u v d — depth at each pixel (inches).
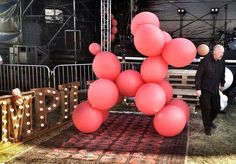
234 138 263.6
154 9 533.0
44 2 539.2
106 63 254.2
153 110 242.2
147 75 247.4
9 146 232.2
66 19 545.0
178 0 523.8
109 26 434.9
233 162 211.9
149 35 231.6
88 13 575.8
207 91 263.1
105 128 287.9
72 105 312.7
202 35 523.5
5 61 523.2
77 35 547.8
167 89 265.6
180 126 251.4
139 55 463.2
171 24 530.9
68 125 295.6
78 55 546.9
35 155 219.0
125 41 502.9
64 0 545.3
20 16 514.9
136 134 271.1
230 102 409.1
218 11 511.8
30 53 466.0
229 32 510.9
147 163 205.9
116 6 552.1
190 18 524.4
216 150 234.5
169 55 236.2
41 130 266.7
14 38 522.9
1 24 523.5
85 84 452.4
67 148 233.9
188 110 277.4
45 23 541.6
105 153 224.2
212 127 289.3
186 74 369.4
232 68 417.1
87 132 270.1
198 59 411.8
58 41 546.9
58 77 425.7
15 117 237.3
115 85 256.8
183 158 215.0
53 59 542.6
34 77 430.9
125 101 386.0
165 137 262.8
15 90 236.5
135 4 530.6
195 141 254.5
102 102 249.3
